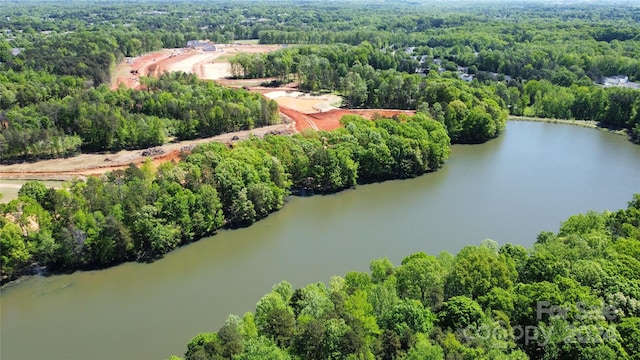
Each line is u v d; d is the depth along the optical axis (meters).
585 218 130.38
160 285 133.50
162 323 117.75
